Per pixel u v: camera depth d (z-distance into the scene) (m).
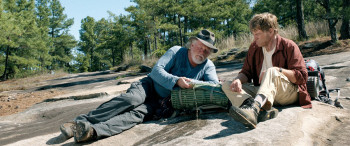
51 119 4.79
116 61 67.94
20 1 35.59
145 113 2.82
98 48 57.84
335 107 3.01
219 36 30.05
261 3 24.16
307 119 2.50
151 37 37.03
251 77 2.93
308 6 20.91
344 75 5.22
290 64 2.59
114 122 2.54
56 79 20.95
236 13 37.75
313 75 3.09
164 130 2.50
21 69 33.53
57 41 57.44
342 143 2.11
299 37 14.20
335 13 11.45
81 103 5.86
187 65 3.02
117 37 46.09
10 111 6.27
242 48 16.34
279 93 2.59
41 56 40.66
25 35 31.28
